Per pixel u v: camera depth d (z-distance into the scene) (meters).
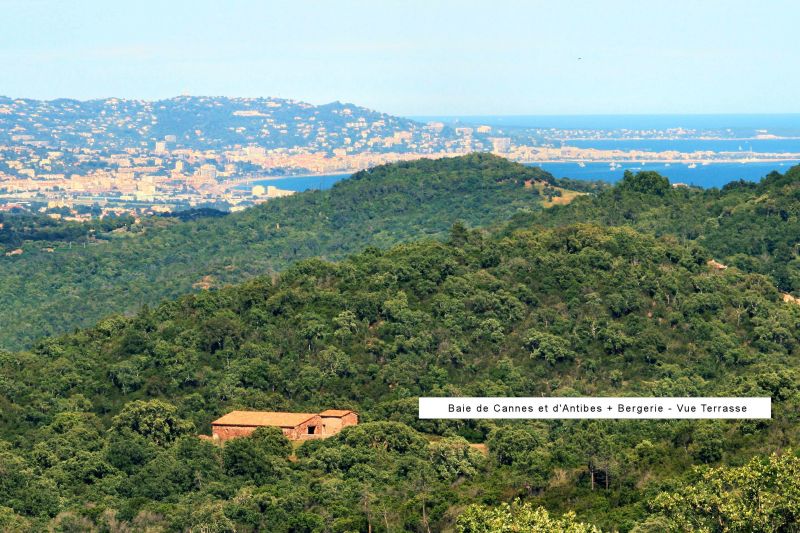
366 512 187.62
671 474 188.38
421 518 184.12
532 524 150.00
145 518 193.00
